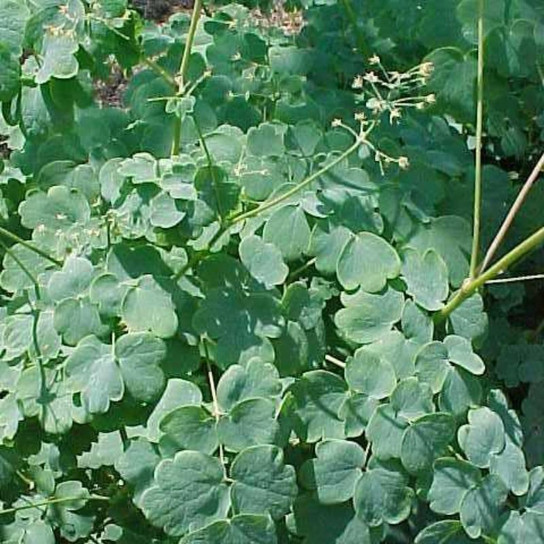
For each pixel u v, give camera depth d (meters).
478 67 0.88
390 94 0.91
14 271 0.89
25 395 0.84
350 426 0.80
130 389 0.80
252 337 0.82
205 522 0.76
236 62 1.00
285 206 0.86
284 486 0.77
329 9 1.07
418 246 0.88
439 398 0.82
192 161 0.86
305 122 0.91
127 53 0.89
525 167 1.01
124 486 0.89
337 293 0.87
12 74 0.86
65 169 0.92
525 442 0.91
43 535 0.86
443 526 0.80
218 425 0.78
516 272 0.98
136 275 0.83
